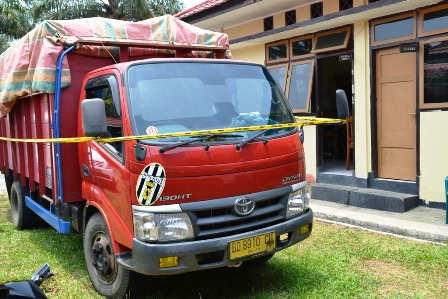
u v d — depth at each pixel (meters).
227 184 3.59
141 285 3.98
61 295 4.21
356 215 6.50
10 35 21.53
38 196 6.02
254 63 4.60
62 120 4.56
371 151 7.40
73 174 4.64
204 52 5.24
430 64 6.52
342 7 7.62
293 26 7.96
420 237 5.55
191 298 4.10
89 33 4.59
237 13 8.97
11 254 5.49
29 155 5.85
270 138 3.91
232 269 4.78
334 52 7.93
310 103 8.41
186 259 3.42
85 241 4.38
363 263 4.83
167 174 3.40
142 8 15.98
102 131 3.41
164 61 4.11
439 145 6.47
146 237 3.43
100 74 4.25
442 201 6.50
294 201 4.04
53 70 4.51
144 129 3.64
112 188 3.83
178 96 3.94
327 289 4.12
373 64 7.30
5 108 5.80
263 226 3.79
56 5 15.98
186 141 3.51
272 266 4.75
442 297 3.96
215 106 4.02
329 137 10.47
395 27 6.94
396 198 6.59
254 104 4.25
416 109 6.73
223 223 3.60
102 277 4.14
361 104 7.47
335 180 8.02
